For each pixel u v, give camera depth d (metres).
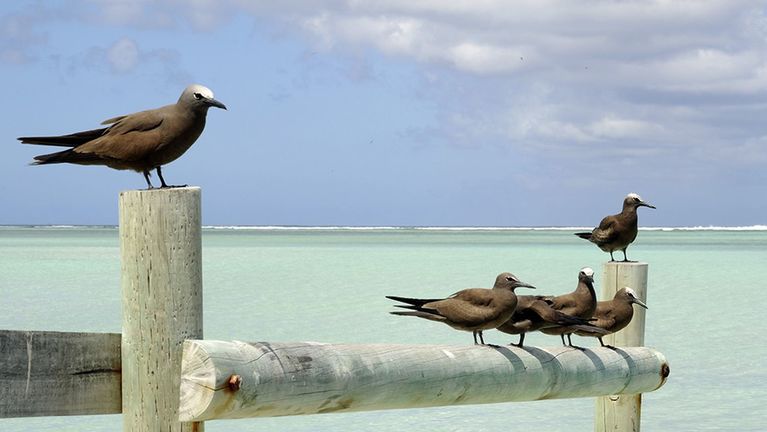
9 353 4.68
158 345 4.89
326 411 5.70
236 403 4.96
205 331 22.33
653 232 168.00
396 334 21.94
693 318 25.78
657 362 8.70
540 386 7.41
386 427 14.19
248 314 25.39
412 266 44.03
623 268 9.75
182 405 4.88
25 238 93.50
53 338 4.80
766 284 35.31
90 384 4.93
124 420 4.99
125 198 4.89
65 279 34.56
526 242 86.81
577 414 15.09
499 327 8.07
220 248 65.69
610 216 13.23
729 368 18.77
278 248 65.31
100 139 6.29
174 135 6.35
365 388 5.81
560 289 32.91
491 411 15.32
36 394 4.76
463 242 86.44
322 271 40.66
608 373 8.12
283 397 5.24
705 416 14.95
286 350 5.34
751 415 14.98
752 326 24.20
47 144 6.25
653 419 14.80
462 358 6.73
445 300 7.60
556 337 21.73
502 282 7.72
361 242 84.56
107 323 23.16
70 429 13.42
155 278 4.88
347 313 25.70
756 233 152.75
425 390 6.32
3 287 31.58
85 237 98.31
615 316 9.34
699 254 58.44
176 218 4.89
